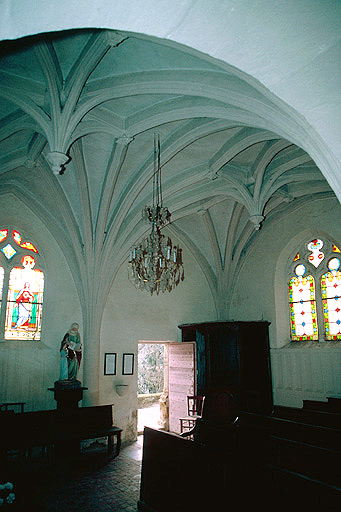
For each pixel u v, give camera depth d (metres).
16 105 7.83
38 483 8.16
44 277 12.04
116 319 13.02
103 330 12.66
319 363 12.09
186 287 14.99
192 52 3.97
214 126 8.43
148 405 18.52
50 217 12.24
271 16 1.69
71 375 10.98
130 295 13.51
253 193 10.70
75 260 12.33
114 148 9.80
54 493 7.64
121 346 12.95
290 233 13.61
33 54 6.60
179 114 7.84
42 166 10.54
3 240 11.52
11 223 11.70
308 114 2.12
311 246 13.31
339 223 12.23
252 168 10.62
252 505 5.76
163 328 14.07
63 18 1.60
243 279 15.06
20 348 11.05
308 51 1.83
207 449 5.92
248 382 12.31
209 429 8.32
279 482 5.32
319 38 1.76
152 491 6.89
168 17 1.71
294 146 9.86
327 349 11.95
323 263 12.84
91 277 12.24
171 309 14.41
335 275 12.50
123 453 10.76
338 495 4.38
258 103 5.41
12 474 8.59
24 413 9.33
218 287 15.44
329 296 12.59
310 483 4.80
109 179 10.58
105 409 10.68
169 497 6.46
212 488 5.73
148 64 6.84
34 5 1.49
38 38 6.04
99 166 10.66
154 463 7.00
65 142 7.22
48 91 6.94
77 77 6.80
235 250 14.98
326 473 5.65
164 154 9.58
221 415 11.36
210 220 14.29
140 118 8.44
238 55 1.93
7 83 7.08
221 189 11.77
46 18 1.58
